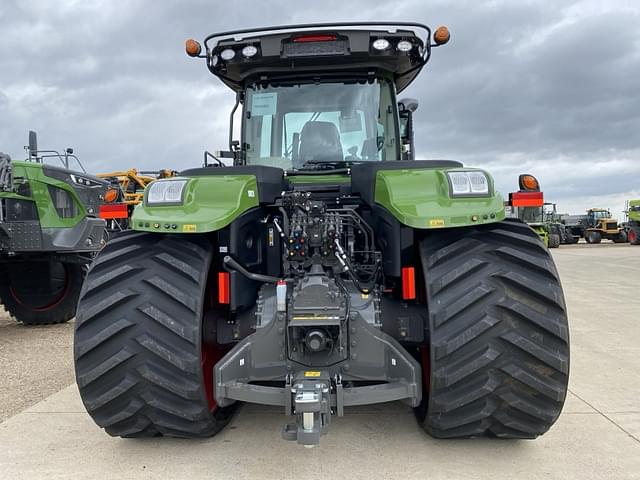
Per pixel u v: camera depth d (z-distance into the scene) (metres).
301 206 2.88
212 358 3.08
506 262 2.57
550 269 2.54
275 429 3.20
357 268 3.03
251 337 2.75
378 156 3.87
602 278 11.84
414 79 4.24
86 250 6.86
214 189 2.78
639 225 29.80
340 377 2.63
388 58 3.76
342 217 3.03
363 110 3.88
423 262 2.64
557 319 2.49
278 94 3.92
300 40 3.70
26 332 6.72
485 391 2.52
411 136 4.20
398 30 3.70
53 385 4.27
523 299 2.50
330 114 3.88
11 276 6.98
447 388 2.55
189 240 2.80
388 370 2.69
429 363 2.73
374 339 2.69
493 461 2.75
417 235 2.83
